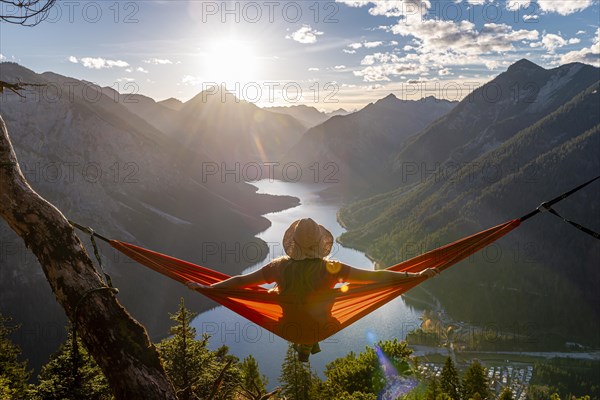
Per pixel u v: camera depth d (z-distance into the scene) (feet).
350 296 16.10
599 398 363.56
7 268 449.48
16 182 16.87
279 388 32.91
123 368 15.39
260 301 16.02
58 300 16.28
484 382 177.58
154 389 15.37
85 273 16.44
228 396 44.34
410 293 575.38
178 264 19.01
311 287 15.49
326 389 124.47
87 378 64.49
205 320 437.58
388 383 117.80
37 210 16.63
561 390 370.73
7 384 67.21
